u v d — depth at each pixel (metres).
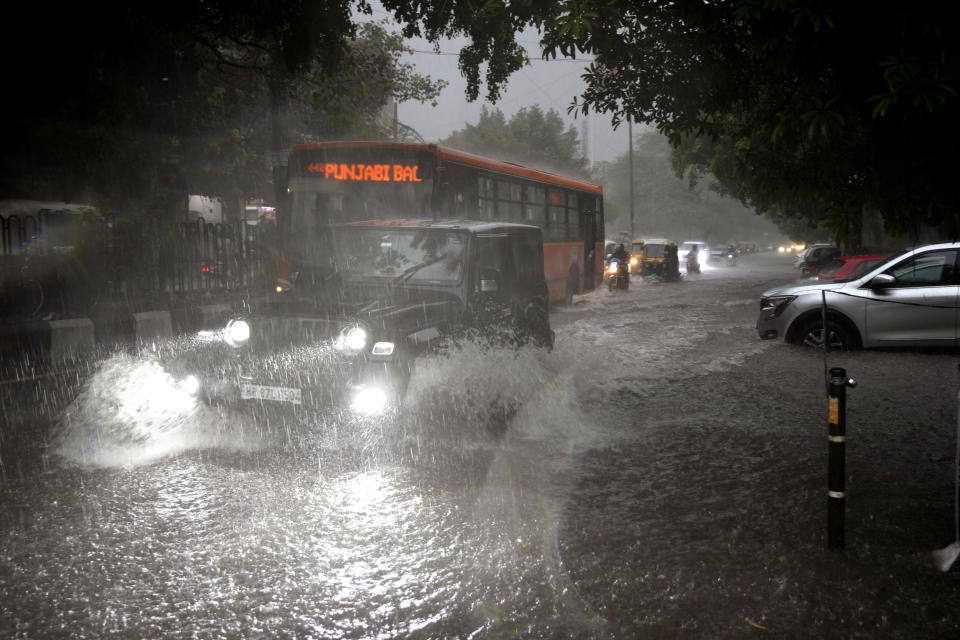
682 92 6.03
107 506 5.05
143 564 4.20
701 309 20.19
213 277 14.05
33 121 13.57
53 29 12.50
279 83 17.12
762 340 12.98
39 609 3.72
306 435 6.56
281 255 13.94
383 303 7.09
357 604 3.78
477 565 4.20
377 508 5.02
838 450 4.38
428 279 7.75
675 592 3.90
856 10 4.48
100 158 13.87
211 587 3.94
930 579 4.03
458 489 5.40
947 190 4.87
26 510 4.99
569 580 4.04
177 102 15.41
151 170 14.59
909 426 7.34
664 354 11.52
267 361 6.48
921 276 11.27
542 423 7.27
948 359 10.88
